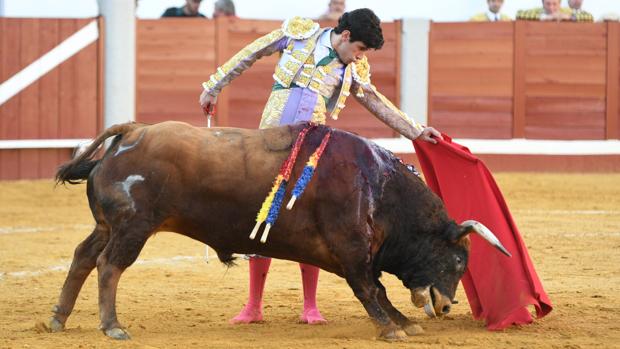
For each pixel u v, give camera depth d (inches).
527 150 991.0
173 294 469.1
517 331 376.5
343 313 422.6
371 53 979.3
